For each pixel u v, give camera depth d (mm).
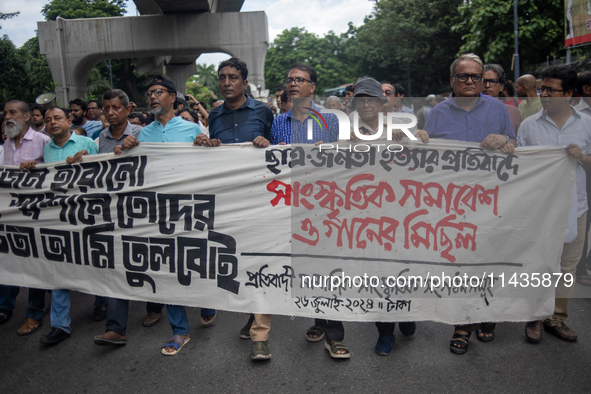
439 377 2801
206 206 3111
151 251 3213
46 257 3455
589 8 9180
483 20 14492
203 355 3170
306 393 2676
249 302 3064
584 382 2697
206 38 20578
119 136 3855
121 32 20859
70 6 36969
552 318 3283
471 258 2979
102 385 2826
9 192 3535
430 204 2963
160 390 2748
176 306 3266
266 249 3045
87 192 3326
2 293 3842
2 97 21188
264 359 3045
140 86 36875
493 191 2971
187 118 5570
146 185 3193
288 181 3021
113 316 3238
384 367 2939
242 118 3348
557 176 2977
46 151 3725
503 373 2822
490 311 3004
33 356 3232
